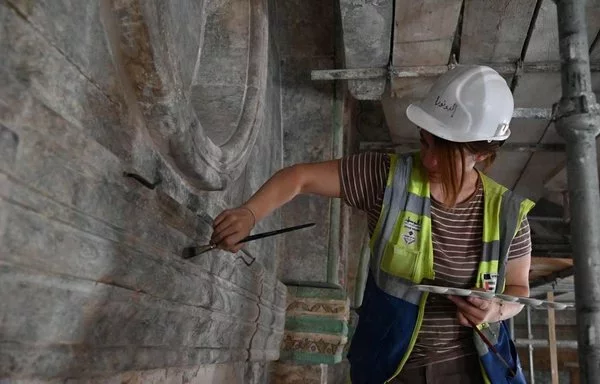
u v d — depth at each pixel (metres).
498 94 1.76
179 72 1.68
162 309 1.73
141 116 1.64
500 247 1.75
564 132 2.27
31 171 1.07
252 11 3.08
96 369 1.38
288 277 4.06
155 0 1.46
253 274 2.88
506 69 3.67
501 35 3.43
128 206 1.47
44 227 1.11
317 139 4.17
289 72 4.22
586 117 2.21
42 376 1.16
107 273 1.36
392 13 3.20
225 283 2.41
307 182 1.86
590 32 3.27
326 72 3.84
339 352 4.00
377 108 6.12
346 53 3.64
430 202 1.77
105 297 1.36
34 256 1.08
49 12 1.15
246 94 2.92
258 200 1.83
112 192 1.39
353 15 3.21
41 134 1.10
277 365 3.99
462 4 3.23
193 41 2.57
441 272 1.75
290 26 4.11
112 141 1.48
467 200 1.78
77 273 1.24
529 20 3.28
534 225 7.42
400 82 3.85
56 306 1.17
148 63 1.50
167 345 1.85
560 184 5.70
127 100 1.56
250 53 3.01
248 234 1.85
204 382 2.55
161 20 1.50
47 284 1.14
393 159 1.83
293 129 4.20
